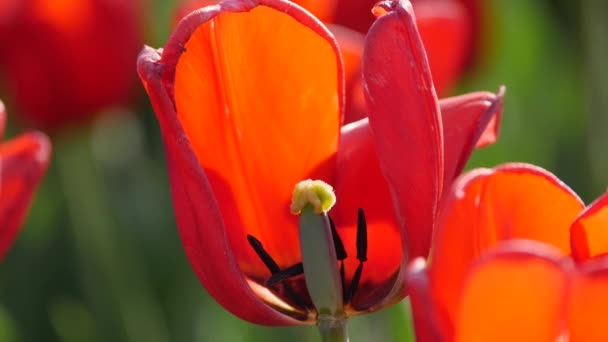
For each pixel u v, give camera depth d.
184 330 0.94
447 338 0.50
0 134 0.66
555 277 0.48
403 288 0.56
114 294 0.92
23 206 0.67
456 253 0.51
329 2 0.75
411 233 0.55
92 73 0.88
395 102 0.54
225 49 0.56
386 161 0.54
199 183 0.55
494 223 0.53
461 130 0.58
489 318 0.48
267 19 0.56
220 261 0.55
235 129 0.57
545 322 0.48
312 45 0.56
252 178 0.57
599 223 0.53
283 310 0.57
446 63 0.82
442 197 0.57
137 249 0.96
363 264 0.58
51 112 0.89
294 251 0.58
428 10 0.81
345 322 0.56
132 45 0.89
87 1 0.85
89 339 0.92
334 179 0.58
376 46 0.54
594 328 0.49
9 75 0.88
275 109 0.57
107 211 0.93
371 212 0.58
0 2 0.86
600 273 0.48
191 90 0.56
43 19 0.85
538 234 0.54
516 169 0.53
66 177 0.92
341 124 0.57
